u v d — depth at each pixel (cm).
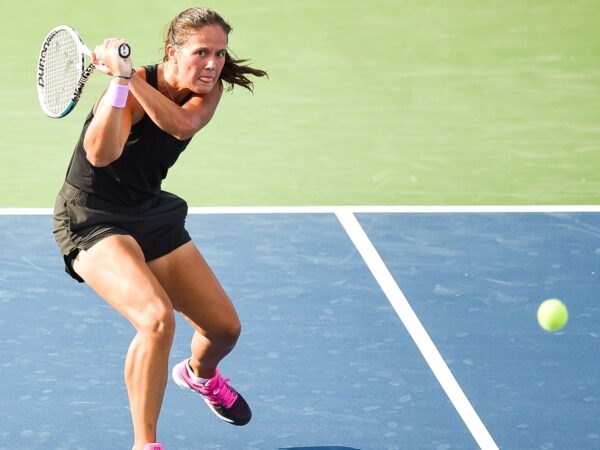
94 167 1733
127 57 1616
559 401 2011
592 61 4122
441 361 2150
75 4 4450
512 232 2773
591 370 2122
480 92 3856
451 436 1897
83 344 2195
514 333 2262
